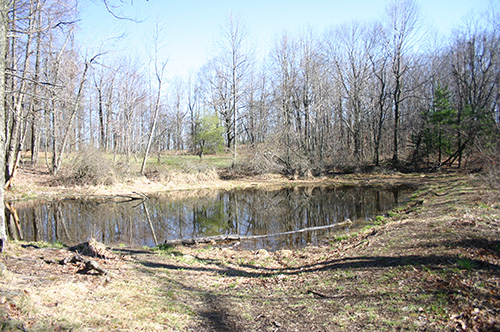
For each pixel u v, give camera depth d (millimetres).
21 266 5887
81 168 23719
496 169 11906
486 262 5770
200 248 10289
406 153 40156
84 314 4133
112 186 23641
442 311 4355
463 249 6680
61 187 22453
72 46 21625
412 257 6820
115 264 7250
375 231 10617
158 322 4348
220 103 43750
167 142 58000
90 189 22453
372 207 16906
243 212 17516
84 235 12148
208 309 5117
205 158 39969
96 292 5070
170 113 50250
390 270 6262
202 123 38438
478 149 14633
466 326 3928
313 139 36312
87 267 6094
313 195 22875
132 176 26094
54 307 4141
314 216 15789
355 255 7941
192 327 4371
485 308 4227
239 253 9516
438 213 11609
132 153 36344
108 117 34406
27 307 3859
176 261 8289
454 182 20844
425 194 18125
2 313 3543
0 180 6574
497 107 31266
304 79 33875
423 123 33281
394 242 8445
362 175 31469
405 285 5406
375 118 40781
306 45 34500
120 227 13734
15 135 20078
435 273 5652
